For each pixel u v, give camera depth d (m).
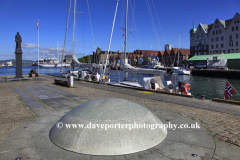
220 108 7.86
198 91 26.39
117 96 11.54
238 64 55.06
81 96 11.36
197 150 3.49
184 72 57.50
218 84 35.09
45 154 3.30
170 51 96.12
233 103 8.89
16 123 5.57
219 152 3.44
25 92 12.95
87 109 4.07
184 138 4.04
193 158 3.19
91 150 3.32
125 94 12.41
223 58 58.28
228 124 5.46
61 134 3.77
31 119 5.85
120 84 19.16
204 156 3.27
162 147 3.57
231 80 42.84
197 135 4.24
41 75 35.09
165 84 19.16
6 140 3.89
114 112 3.86
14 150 3.44
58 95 11.62
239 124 5.46
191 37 87.31
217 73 50.97
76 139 3.50
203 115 6.62
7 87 16.00
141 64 105.56
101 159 3.13
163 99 10.34
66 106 8.21
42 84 18.66
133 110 4.06
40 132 4.35
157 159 3.14
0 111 7.27
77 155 3.26
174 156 3.24
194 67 65.62
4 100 9.78
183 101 9.67
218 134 4.53
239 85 33.72
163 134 4.08
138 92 13.40
